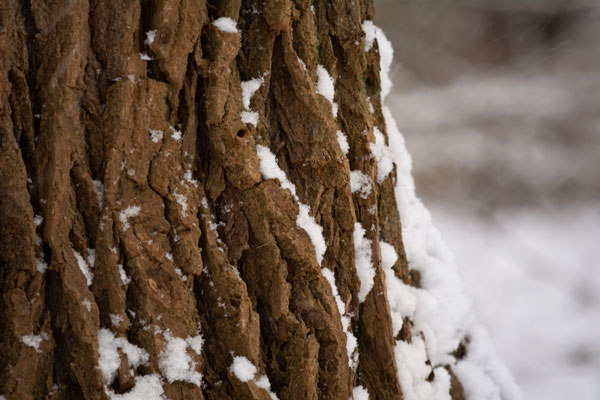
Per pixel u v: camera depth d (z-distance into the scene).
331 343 1.50
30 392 1.38
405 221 1.71
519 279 3.90
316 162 1.50
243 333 1.45
